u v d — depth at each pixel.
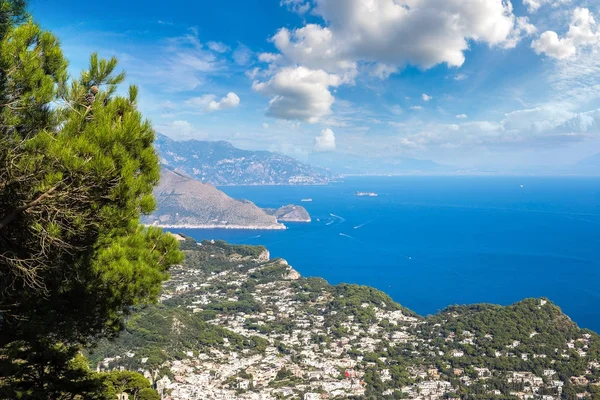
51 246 9.12
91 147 8.38
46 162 8.17
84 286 10.57
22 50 8.63
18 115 8.76
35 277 9.50
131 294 11.09
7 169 8.07
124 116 9.12
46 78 8.93
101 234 10.09
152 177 9.95
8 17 8.82
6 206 8.38
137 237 11.36
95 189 8.74
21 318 10.62
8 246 8.99
